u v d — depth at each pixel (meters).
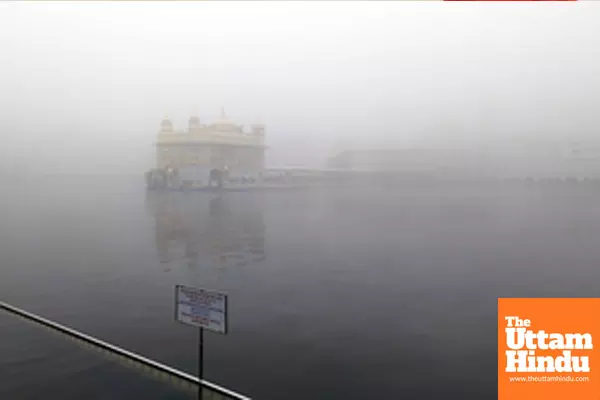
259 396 4.58
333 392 4.72
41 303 8.56
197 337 6.55
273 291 9.82
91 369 4.94
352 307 8.44
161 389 4.44
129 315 7.70
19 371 4.87
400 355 5.88
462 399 4.61
